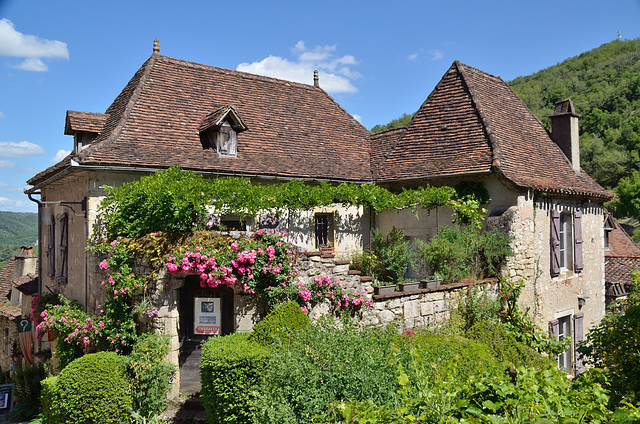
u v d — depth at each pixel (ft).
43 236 48.49
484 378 16.21
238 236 26.89
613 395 21.63
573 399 16.01
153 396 24.73
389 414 15.55
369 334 22.53
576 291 46.06
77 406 23.62
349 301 28.02
